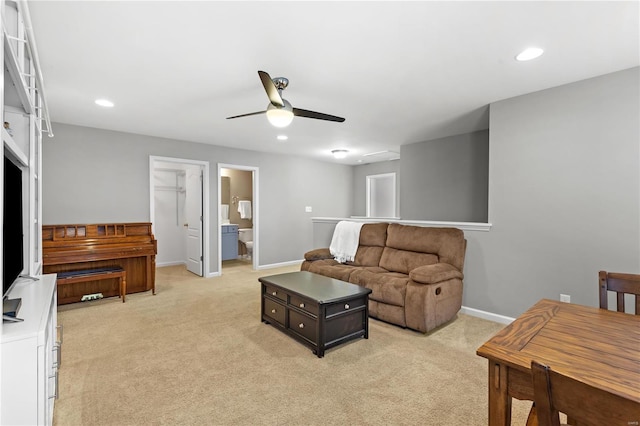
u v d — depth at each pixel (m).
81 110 3.59
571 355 1.02
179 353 2.53
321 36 2.06
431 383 2.11
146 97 3.19
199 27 1.96
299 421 1.72
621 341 1.12
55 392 1.73
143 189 4.73
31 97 2.08
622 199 2.55
